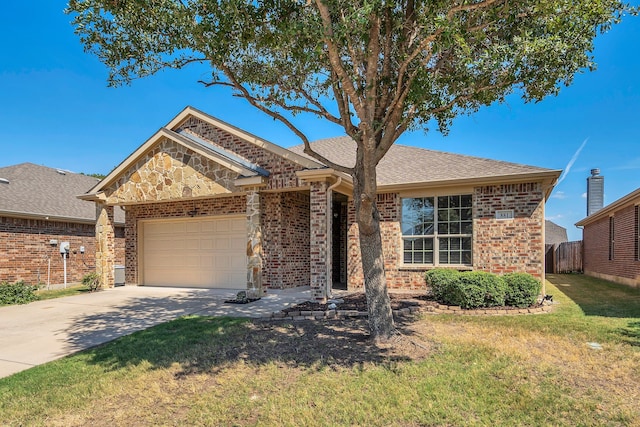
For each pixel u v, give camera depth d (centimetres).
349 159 1395
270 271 1243
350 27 510
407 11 638
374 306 618
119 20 606
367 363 527
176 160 1203
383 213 1229
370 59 570
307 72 698
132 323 809
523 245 1059
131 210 1498
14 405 426
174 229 1435
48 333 744
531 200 1059
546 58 572
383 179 1230
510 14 550
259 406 413
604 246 1670
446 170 1197
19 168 1894
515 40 527
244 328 722
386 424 370
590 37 557
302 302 976
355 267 1252
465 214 1143
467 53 493
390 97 664
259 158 1129
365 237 625
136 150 1245
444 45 501
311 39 564
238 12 565
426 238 1190
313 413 392
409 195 1205
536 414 382
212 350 595
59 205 1708
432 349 579
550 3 482
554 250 2195
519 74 616
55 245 1614
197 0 569
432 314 827
